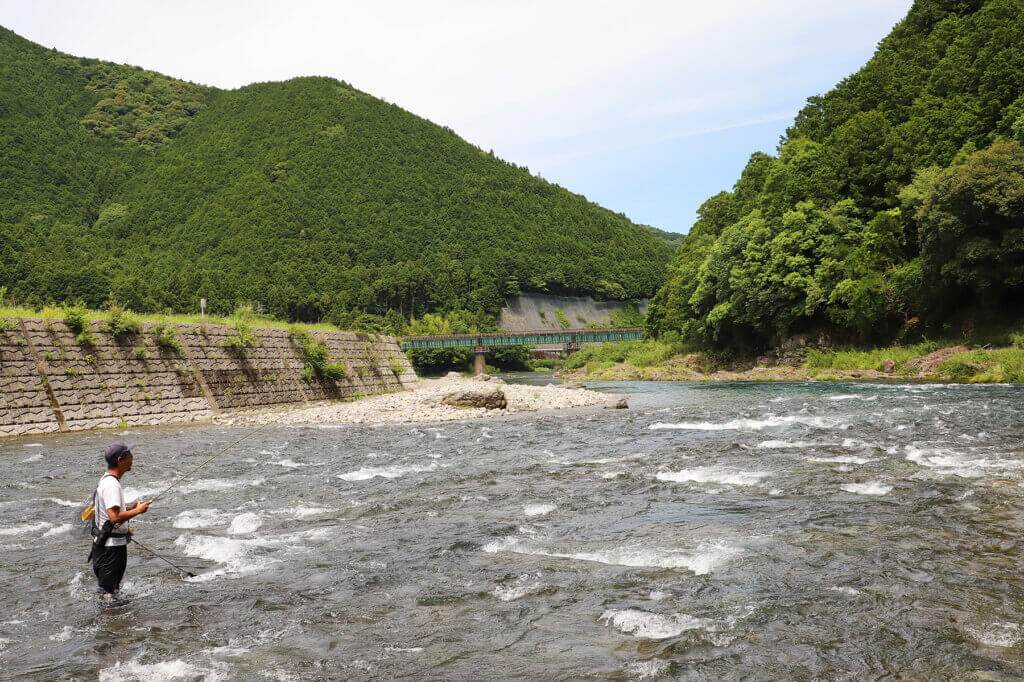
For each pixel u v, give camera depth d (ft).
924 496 34.09
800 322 207.72
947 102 202.28
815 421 68.95
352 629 19.34
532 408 108.37
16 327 80.89
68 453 61.16
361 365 149.28
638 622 19.21
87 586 23.86
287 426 86.28
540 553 26.81
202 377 103.14
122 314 94.63
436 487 41.91
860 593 21.03
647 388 171.94
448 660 16.97
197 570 25.49
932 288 166.30
